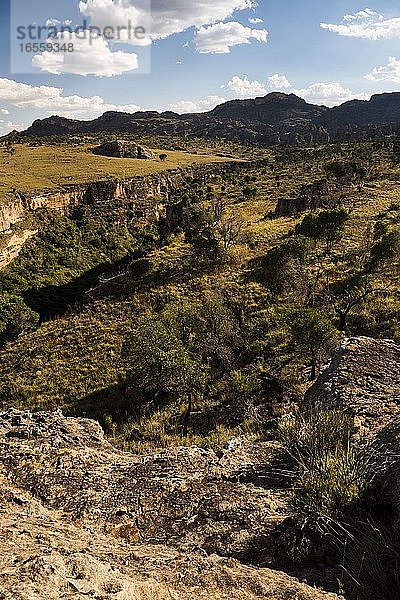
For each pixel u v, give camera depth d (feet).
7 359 83.05
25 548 12.66
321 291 76.95
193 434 39.06
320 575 12.92
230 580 11.93
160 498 18.53
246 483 19.89
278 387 45.24
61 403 59.62
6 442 23.81
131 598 9.80
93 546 14.23
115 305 95.14
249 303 78.89
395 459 16.22
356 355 31.17
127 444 34.76
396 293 69.72
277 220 146.61
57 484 19.93
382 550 12.42
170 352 49.03
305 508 14.87
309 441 21.01
